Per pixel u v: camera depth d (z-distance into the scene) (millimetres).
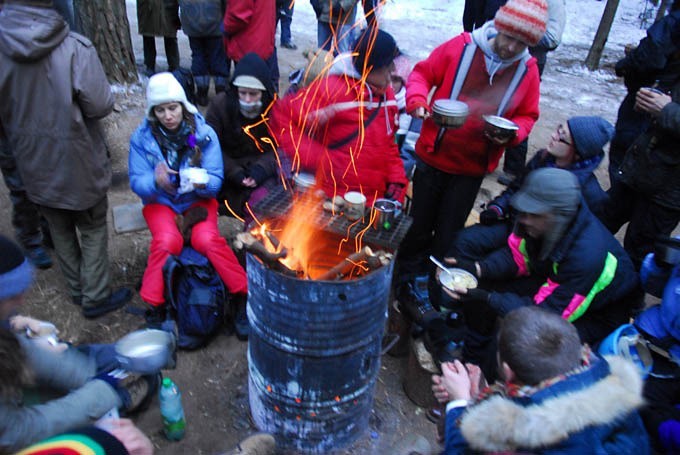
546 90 7586
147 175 2934
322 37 5988
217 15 5098
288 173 3010
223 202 3422
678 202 2932
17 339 1521
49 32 2324
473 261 2783
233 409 2678
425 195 3174
